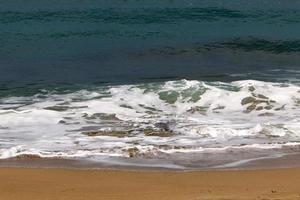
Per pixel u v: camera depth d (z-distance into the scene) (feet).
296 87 61.36
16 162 40.88
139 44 103.55
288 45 102.99
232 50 98.27
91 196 33.96
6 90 66.08
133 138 46.78
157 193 34.63
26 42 104.37
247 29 122.83
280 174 39.29
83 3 167.94
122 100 58.34
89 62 87.51
